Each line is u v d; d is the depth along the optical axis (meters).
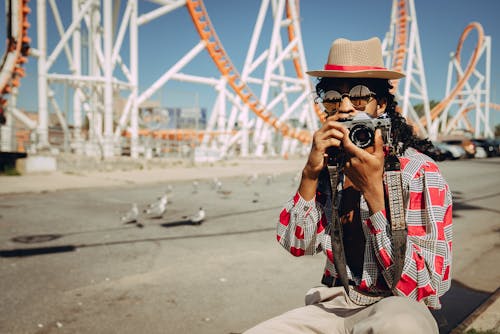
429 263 1.15
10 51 17.89
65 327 2.98
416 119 42.03
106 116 22.09
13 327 2.97
